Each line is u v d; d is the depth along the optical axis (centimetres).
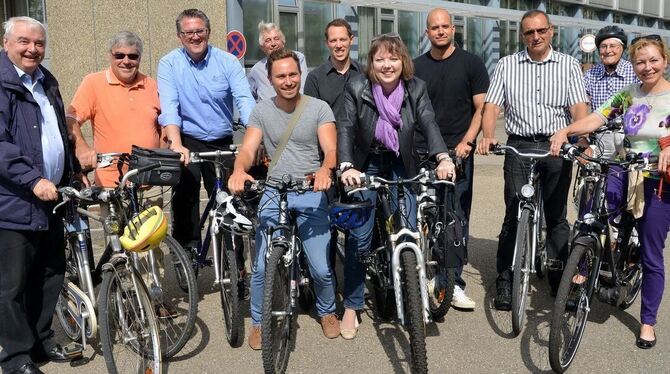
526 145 467
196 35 466
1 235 352
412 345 334
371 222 406
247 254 540
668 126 388
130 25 1181
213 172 499
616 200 427
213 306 483
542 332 431
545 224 486
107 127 467
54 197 333
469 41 2103
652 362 386
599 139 515
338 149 393
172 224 507
